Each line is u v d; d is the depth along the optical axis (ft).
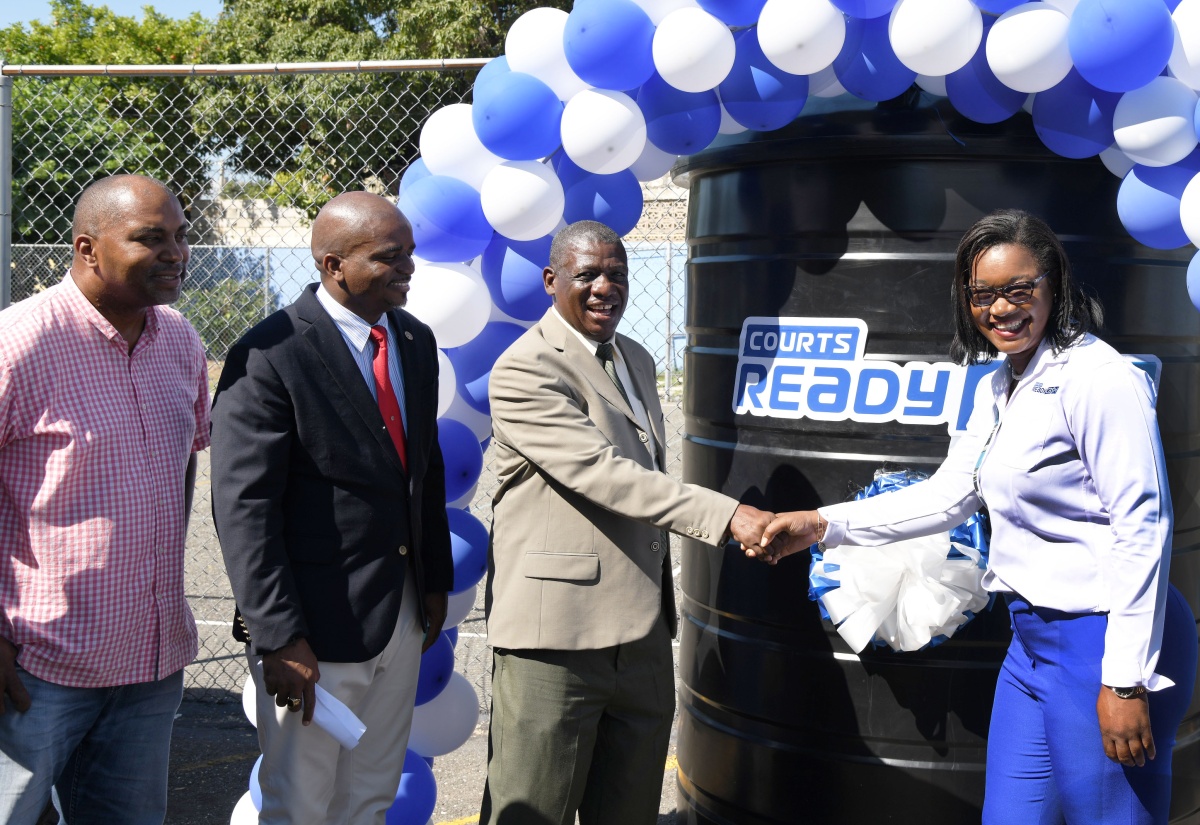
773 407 9.16
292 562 7.78
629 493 8.07
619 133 8.47
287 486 7.79
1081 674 6.79
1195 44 7.50
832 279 8.89
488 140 8.86
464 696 10.43
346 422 7.79
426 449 8.45
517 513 8.62
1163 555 6.46
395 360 8.41
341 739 7.55
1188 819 9.28
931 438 8.71
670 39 7.99
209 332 30.99
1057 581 6.90
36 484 6.92
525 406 8.34
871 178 8.71
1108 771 6.80
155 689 7.70
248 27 67.51
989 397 7.71
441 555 8.87
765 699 9.36
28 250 37.24
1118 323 8.72
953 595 8.39
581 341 8.70
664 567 8.91
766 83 8.20
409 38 61.16
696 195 10.20
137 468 7.25
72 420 6.95
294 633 7.41
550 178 9.05
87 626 7.07
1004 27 7.55
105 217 6.93
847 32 7.97
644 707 8.75
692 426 10.28
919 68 7.65
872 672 8.89
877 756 8.94
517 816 8.51
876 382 8.77
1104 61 7.29
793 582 9.13
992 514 7.28
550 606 8.32
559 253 8.54
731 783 9.74
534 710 8.42
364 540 7.87
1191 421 9.12
